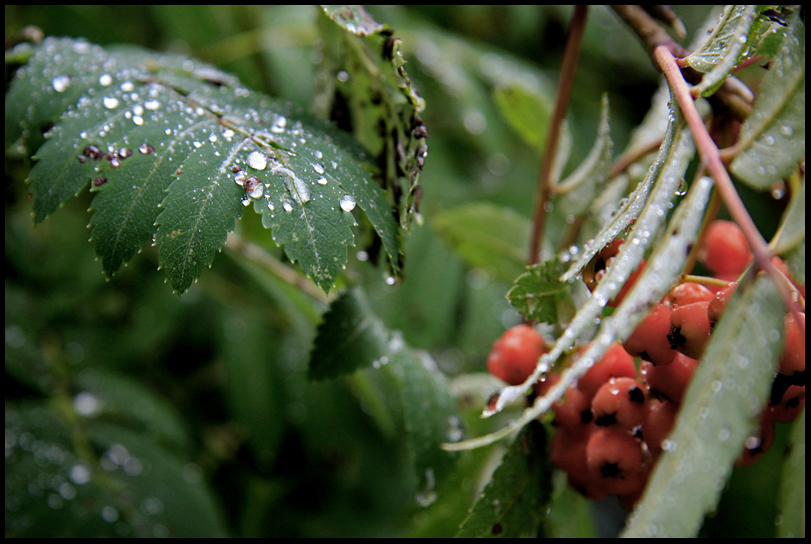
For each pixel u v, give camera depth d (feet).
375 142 1.33
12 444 1.51
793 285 1.19
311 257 1.20
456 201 1.94
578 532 1.43
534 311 1.26
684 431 1.13
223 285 1.98
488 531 1.27
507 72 2.04
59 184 1.23
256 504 1.89
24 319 1.69
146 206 1.21
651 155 1.44
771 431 1.22
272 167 1.23
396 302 1.76
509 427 1.18
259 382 1.90
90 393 1.64
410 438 1.32
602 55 2.42
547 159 1.40
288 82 1.85
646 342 1.20
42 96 1.30
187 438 1.79
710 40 1.21
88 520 1.49
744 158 1.18
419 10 2.16
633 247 1.15
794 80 1.17
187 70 1.35
